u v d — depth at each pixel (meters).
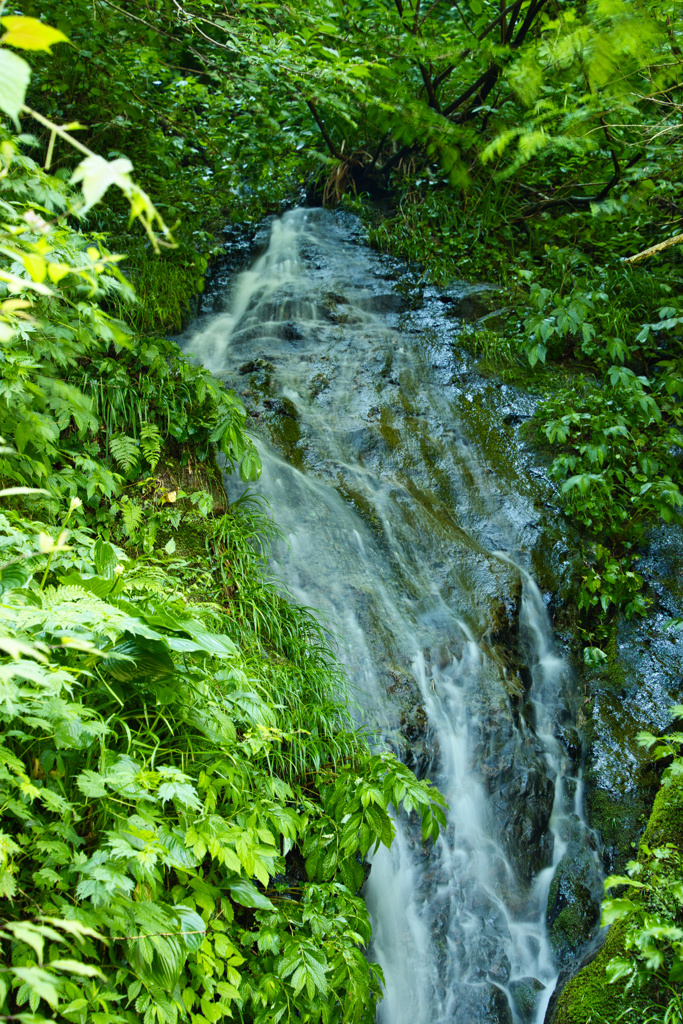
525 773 4.38
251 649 3.79
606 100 6.21
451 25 8.85
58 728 2.21
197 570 3.99
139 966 2.13
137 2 6.44
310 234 8.88
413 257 8.30
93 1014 1.99
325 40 6.92
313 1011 2.68
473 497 6.01
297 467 5.60
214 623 3.74
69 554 3.05
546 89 6.80
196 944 2.27
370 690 4.17
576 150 7.09
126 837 2.20
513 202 8.95
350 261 8.44
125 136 7.41
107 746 2.51
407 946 3.59
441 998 3.55
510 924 3.93
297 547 4.85
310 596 4.57
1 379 3.37
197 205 8.52
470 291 7.86
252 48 6.28
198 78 8.95
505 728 4.47
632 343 7.23
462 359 7.12
